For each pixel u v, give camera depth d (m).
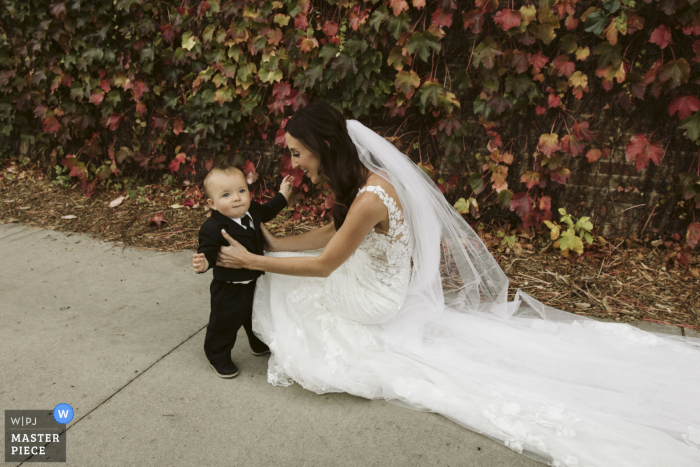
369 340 2.31
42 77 4.81
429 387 2.11
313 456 1.85
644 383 2.14
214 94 4.23
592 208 3.60
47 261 3.52
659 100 3.25
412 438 1.95
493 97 3.45
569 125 3.46
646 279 3.14
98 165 5.00
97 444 1.90
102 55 4.48
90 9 4.42
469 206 3.74
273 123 4.26
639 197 3.47
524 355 2.31
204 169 4.68
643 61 3.20
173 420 2.03
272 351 2.27
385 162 2.14
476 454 1.87
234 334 2.28
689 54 3.10
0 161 5.37
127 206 4.53
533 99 3.47
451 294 2.64
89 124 4.82
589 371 2.22
